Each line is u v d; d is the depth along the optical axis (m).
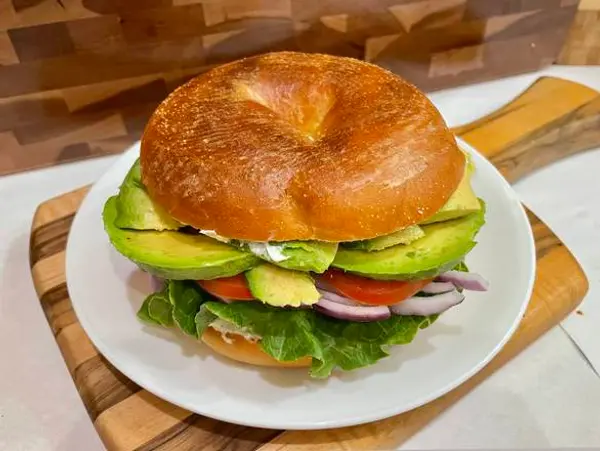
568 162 0.32
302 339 0.19
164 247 0.20
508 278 0.23
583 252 0.28
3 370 0.24
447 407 0.22
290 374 0.21
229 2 0.29
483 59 0.35
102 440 0.21
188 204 0.19
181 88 0.22
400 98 0.20
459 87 0.36
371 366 0.21
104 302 0.23
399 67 0.34
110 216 0.21
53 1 0.27
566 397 0.22
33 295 0.27
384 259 0.19
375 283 0.19
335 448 0.20
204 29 0.30
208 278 0.19
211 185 0.18
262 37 0.31
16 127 0.31
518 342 0.23
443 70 0.35
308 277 0.19
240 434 0.20
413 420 0.21
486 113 0.34
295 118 0.21
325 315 0.21
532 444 0.21
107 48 0.29
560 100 0.32
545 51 0.36
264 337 0.19
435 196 0.19
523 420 0.21
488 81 0.36
